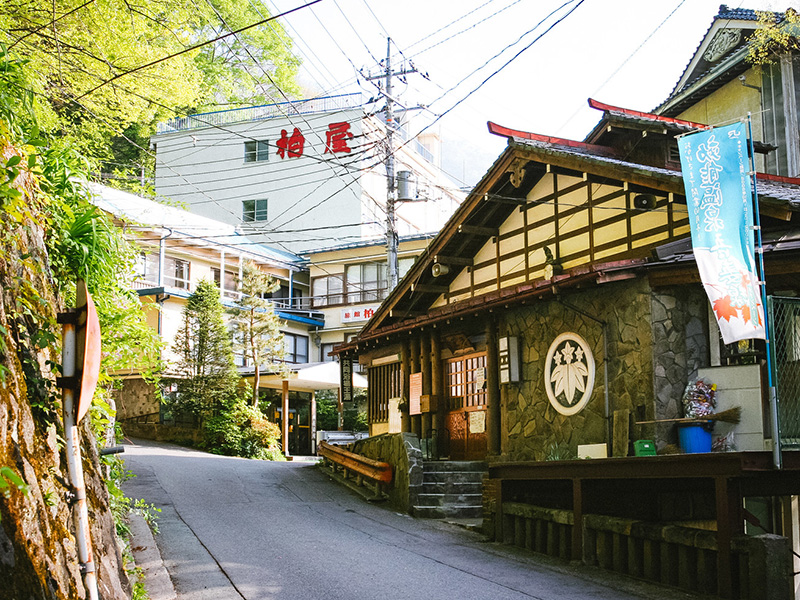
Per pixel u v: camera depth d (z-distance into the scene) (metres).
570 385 12.84
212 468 17.91
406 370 18.22
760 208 9.46
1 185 4.11
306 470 18.95
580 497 9.45
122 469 8.10
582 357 12.59
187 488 14.55
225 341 26.44
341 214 38.66
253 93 40.50
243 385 28.69
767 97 18.50
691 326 11.26
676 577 8.17
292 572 8.67
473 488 14.18
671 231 12.03
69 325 4.27
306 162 39.03
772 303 8.14
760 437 9.14
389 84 23.19
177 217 31.66
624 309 11.68
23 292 4.64
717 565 7.52
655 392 10.84
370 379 20.27
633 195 12.76
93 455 5.51
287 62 39.53
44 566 3.80
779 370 8.30
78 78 12.78
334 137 38.22
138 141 35.12
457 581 8.47
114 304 6.77
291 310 37.72
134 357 7.21
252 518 12.08
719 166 9.29
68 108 13.58
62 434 4.75
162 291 28.67
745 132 9.22
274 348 28.39
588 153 14.22
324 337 38.19
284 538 10.64
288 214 39.31
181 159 40.97
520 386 14.30
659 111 21.69
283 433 28.84
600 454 11.55
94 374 4.29
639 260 11.13
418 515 13.12
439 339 16.97
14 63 5.11
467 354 16.20
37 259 4.95
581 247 13.81
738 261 8.88
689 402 9.60
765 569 7.02
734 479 7.54
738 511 7.50
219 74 38.31
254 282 28.34
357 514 13.20
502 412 14.73
